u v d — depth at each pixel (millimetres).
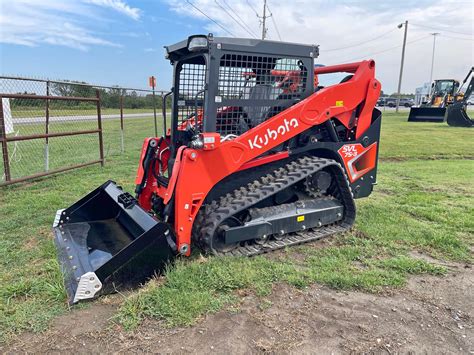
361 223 4762
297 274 3359
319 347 2459
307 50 3967
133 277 3076
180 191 3350
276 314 2807
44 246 3924
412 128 18984
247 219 3783
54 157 9625
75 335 2539
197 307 2801
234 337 2539
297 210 4086
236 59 3564
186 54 3951
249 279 3207
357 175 4699
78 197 5855
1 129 6160
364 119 4598
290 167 4090
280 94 3914
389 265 3639
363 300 3037
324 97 4105
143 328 2613
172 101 4227
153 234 3113
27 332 2564
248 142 3613
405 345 2504
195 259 3584
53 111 8516
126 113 17891
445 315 2863
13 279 3258
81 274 3127
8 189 6340
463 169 8844
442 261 3826
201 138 3330
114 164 8766
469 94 19625
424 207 5562
